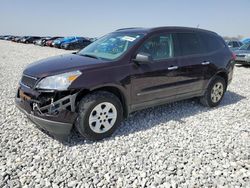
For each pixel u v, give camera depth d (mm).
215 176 2803
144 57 3639
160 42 4270
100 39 4879
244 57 12586
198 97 5379
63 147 3342
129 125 4184
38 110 3252
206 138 3785
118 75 3594
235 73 10703
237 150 3406
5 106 4934
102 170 2859
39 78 3287
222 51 5418
